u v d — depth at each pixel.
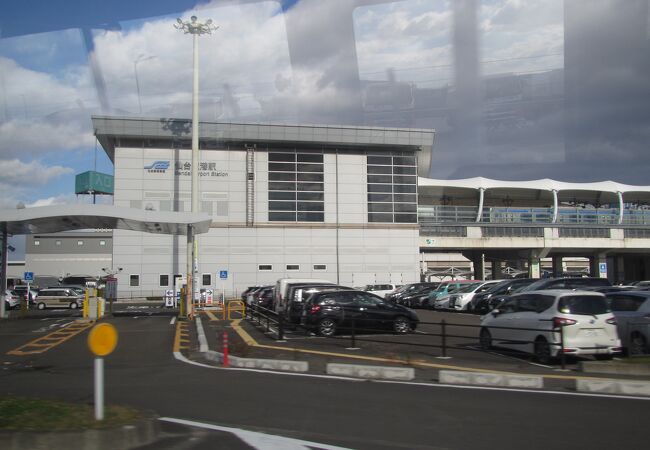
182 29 30.17
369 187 54.59
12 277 79.12
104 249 86.12
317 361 13.25
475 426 7.29
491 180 63.88
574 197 71.12
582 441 6.56
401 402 8.88
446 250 69.44
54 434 5.91
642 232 65.38
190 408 8.41
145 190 50.59
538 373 11.62
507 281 30.02
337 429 7.14
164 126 49.94
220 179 52.06
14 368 12.99
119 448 6.12
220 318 28.33
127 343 17.91
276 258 52.47
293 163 53.44
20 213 26.23
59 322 26.02
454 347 15.22
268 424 7.41
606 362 11.79
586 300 12.91
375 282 53.72
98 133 49.34
